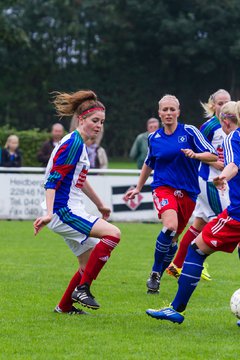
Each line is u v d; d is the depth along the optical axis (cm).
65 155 1449
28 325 1435
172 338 1340
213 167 1983
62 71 11544
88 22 11594
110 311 1589
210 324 1470
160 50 11212
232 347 1277
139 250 2622
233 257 2561
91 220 1472
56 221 1477
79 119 1491
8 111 11175
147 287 1828
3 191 3619
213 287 1925
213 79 11275
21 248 2633
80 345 1281
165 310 1416
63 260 2344
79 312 1552
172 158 1822
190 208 1856
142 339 1330
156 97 11450
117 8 11225
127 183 3619
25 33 10219
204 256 1422
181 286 1413
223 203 1978
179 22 10725
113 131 11356
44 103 11338
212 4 10744
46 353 1229
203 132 2022
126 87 11462
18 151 3694
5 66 11044
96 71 11594
